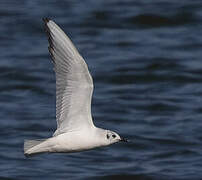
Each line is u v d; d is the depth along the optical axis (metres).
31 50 24.95
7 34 26.17
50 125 19.25
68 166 16.62
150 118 19.91
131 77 22.86
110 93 21.72
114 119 19.88
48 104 20.86
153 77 22.86
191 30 26.59
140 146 17.98
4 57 24.31
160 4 28.73
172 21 27.28
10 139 18.25
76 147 11.55
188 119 19.75
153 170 16.59
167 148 17.88
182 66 23.55
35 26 26.77
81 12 28.02
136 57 24.30
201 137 18.48
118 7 28.50
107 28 26.88
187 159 17.23
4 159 17.02
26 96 21.47
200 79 22.69
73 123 11.58
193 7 28.33
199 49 24.98
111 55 24.53
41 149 11.47
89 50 24.98
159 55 24.39
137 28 26.95
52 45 11.28
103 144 11.62
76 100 11.48
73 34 26.31
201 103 20.89
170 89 22.06
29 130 18.92
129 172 16.39
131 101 21.11
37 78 22.67
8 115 19.91
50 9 28.39
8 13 27.88
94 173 16.28
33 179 15.91
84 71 11.28
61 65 11.35
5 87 22.03
